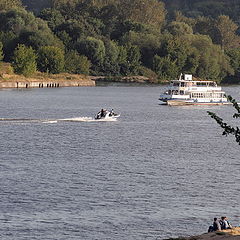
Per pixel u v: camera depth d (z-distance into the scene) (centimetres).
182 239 14988
